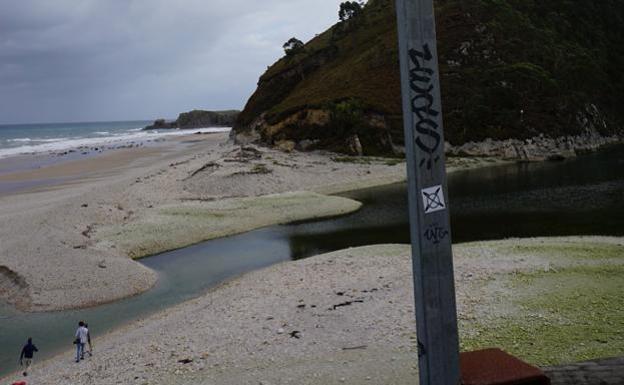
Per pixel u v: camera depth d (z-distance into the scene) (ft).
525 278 66.03
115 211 137.49
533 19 313.12
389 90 259.19
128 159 270.05
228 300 70.13
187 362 49.06
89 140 451.53
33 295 80.69
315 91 284.20
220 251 107.96
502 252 81.71
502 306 55.98
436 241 13.38
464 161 228.84
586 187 156.25
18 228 115.75
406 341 48.78
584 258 74.84
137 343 57.26
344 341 50.49
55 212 129.70
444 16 300.20
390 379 40.86
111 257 98.48
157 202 153.99
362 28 355.36
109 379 47.37
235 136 344.69
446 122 248.32
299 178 191.11
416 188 13.24
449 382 13.58
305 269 83.30
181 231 122.01
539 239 93.40
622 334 45.93
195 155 266.16
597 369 14.39
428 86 13.17
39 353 61.77
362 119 243.60
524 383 13.30
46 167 244.42
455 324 13.69
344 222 129.90
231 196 166.61
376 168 210.18
